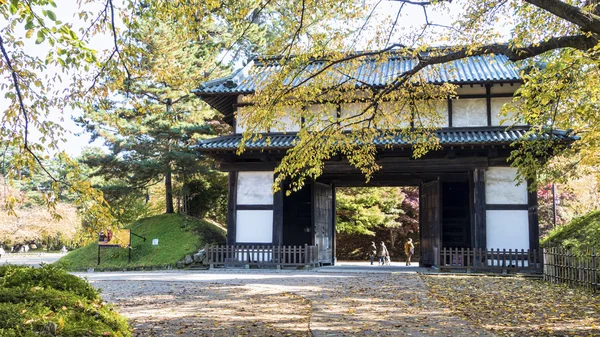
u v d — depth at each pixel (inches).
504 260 756.0
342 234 1615.4
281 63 410.9
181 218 1098.7
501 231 780.0
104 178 1127.0
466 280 668.7
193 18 310.0
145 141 1086.4
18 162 248.2
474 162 792.9
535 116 458.6
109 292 538.3
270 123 439.5
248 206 864.3
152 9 289.6
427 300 476.4
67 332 158.7
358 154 513.3
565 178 594.9
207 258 878.4
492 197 788.0
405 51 441.4
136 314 399.9
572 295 526.3
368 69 844.0
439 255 792.3
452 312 413.1
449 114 813.9
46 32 199.2
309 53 417.1
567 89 450.9
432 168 808.9
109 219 242.5
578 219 868.0
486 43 428.8
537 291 559.2
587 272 573.9
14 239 1617.9
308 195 1037.2
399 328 345.4
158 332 333.1
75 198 250.5
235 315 396.8
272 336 321.4
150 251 995.3
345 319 376.8
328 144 460.1
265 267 842.2
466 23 437.7
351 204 1397.6
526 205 781.3
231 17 375.6
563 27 455.5
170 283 624.7
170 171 1080.2
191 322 366.9
